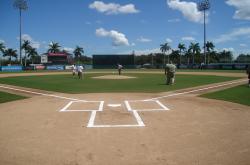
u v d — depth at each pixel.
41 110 12.16
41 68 77.75
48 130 8.70
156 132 8.38
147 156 6.35
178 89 20.86
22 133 8.38
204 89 20.75
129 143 7.30
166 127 8.98
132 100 15.02
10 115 11.13
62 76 40.53
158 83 26.66
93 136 7.98
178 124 9.38
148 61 123.00
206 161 6.02
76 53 125.56
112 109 12.27
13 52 111.25
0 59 103.88
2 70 66.94
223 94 17.47
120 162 6.01
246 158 6.19
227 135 8.02
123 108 12.51
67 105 13.46
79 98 16.03
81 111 11.84
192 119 10.15
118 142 7.40
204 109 12.17
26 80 31.52
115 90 20.55
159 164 5.88
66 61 88.75
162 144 7.21
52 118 10.45
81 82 28.56
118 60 84.75
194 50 114.81
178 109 12.17
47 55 87.81
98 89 21.28
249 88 21.06
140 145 7.13
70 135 8.10
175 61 118.88
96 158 6.25
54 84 25.98
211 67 68.56
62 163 5.97
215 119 10.13
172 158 6.21
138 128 8.86
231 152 6.58
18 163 6.00
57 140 7.62
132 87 22.72
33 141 7.55
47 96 17.09
